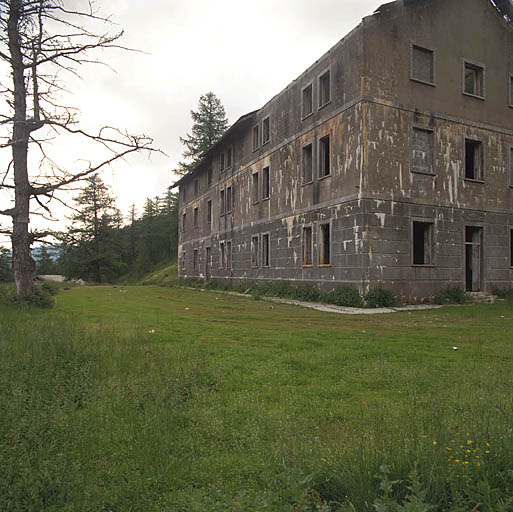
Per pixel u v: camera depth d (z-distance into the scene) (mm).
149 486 3236
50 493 3027
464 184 20422
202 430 4262
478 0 21438
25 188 15859
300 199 22578
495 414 4375
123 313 15156
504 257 21641
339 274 19125
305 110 22625
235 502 2717
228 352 7898
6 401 4648
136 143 15047
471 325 12523
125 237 82062
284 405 5008
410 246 18656
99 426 4277
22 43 15273
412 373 6375
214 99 59969
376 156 18188
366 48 18281
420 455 3209
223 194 34062
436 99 19875
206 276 37844
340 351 8008
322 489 3041
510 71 22438
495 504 2746
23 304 14883
